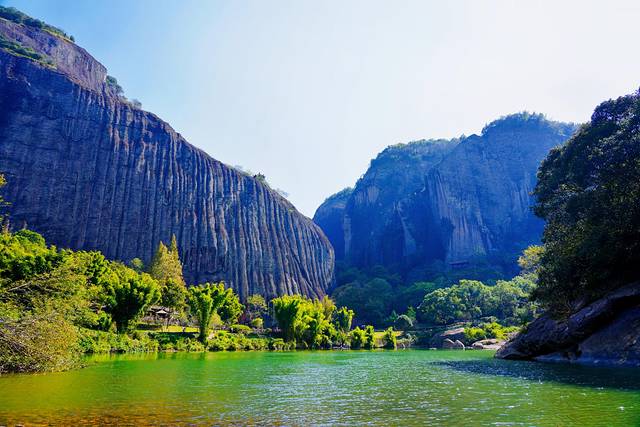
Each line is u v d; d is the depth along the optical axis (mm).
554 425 13586
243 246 156000
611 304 34812
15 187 122750
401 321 130875
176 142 159625
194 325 92750
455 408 16875
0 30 157250
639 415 14812
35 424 13797
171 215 144750
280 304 90062
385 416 15477
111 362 38688
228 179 167000
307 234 191625
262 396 20656
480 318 125000
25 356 24984
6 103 132375
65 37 190375
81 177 133000
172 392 21359
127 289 57719
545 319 43312
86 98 144750
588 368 30578
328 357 57844
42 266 42969
